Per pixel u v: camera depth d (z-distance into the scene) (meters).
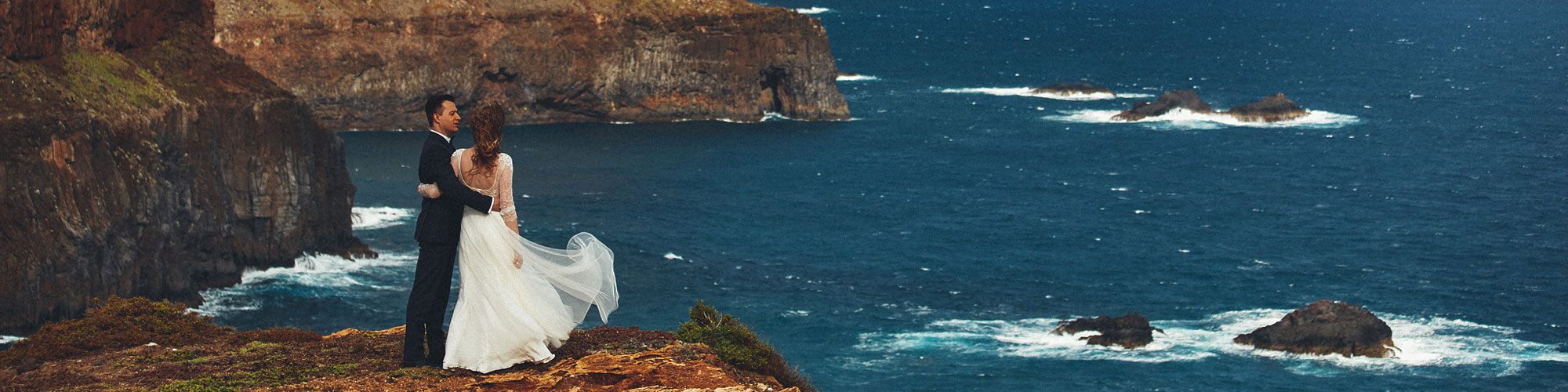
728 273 77.31
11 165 57.38
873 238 88.88
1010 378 58.72
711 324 15.30
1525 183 114.94
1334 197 108.00
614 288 13.59
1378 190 111.38
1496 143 138.00
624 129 144.25
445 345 13.25
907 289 74.44
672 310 68.56
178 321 16.98
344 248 78.44
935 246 86.62
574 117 152.00
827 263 80.69
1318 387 58.50
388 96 141.25
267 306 66.69
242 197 71.56
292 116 74.12
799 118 154.75
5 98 58.81
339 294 69.25
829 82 155.12
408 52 141.50
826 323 67.06
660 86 151.88
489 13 145.62
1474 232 94.19
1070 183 114.19
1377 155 130.38
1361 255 86.31
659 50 150.75
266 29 136.62
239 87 74.06
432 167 12.47
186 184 68.06
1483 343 66.25
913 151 131.62
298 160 74.25
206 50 76.88
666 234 88.06
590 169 115.75
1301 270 81.75
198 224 68.94
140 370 13.61
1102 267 81.38
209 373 13.23
